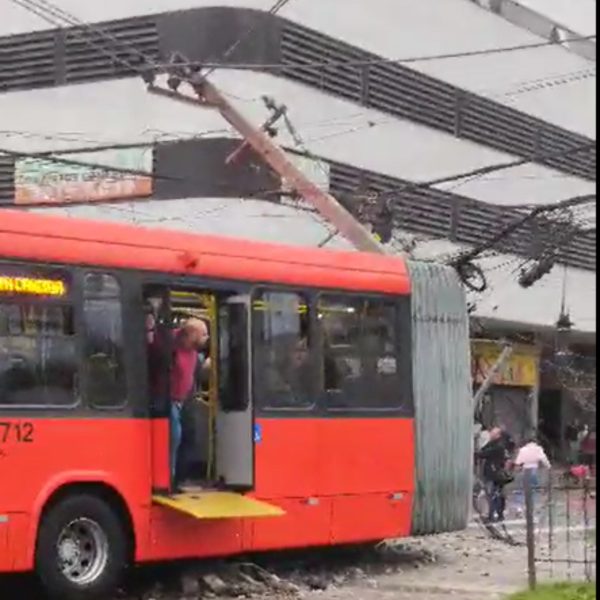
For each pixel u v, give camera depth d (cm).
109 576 1499
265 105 2931
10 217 1438
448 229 3891
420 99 3825
